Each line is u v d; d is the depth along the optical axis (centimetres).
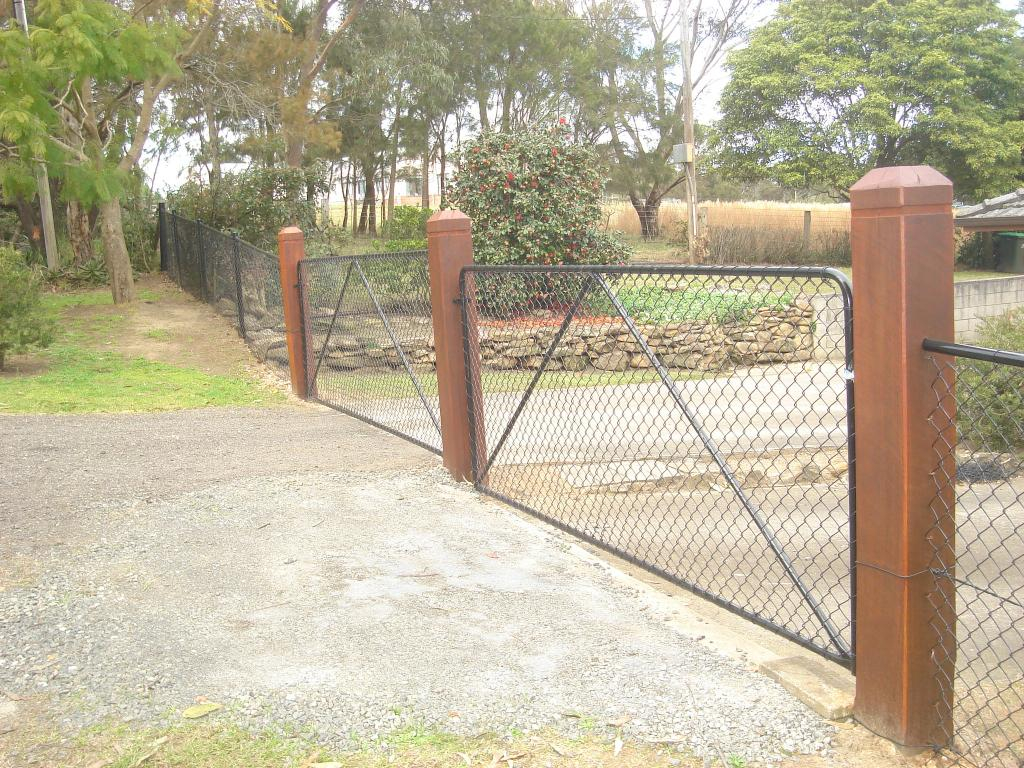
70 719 279
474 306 555
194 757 260
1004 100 3044
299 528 469
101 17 1172
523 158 1326
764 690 302
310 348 916
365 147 3134
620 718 282
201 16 1542
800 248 2702
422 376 813
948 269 248
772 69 3038
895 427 252
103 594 377
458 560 426
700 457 694
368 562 421
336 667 315
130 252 1938
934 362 249
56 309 1429
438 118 3519
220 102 2052
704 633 352
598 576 411
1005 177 2958
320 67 2812
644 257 2711
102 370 1038
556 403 850
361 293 803
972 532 564
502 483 595
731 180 3322
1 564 409
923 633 260
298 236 921
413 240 1756
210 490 538
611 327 849
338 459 626
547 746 267
